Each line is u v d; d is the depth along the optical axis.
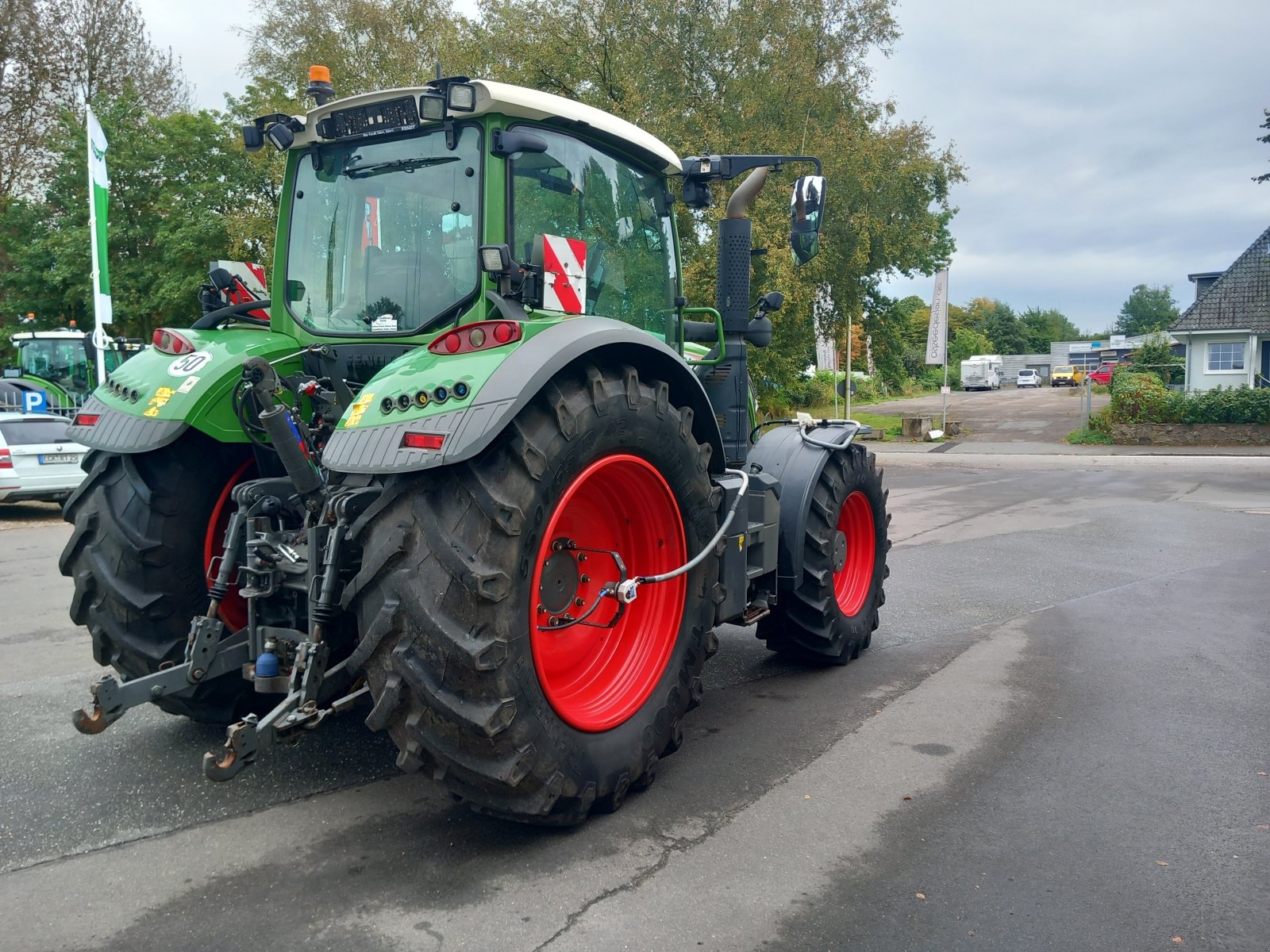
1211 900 2.64
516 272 3.20
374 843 2.95
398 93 3.33
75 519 3.58
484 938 2.43
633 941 2.42
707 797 3.33
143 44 28.34
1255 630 5.79
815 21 19.73
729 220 4.61
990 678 4.80
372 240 3.51
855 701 4.45
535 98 3.31
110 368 16.06
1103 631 5.78
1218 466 18.33
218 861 2.83
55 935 2.44
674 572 3.32
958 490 14.38
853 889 2.69
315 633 2.78
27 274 25.52
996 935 2.46
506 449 2.74
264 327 3.93
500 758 2.71
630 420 3.07
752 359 18.34
